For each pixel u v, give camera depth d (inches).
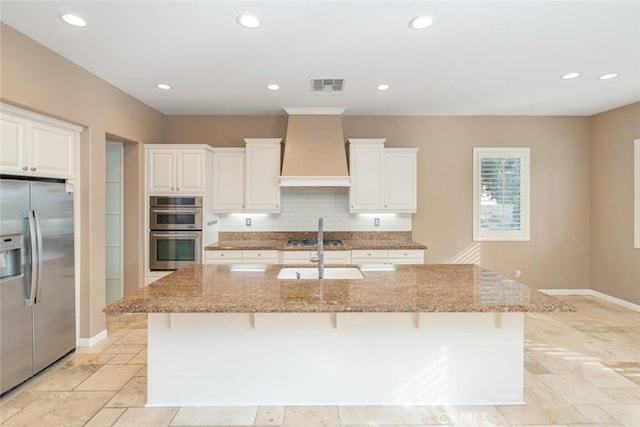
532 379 102.7
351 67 124.2
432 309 70.2
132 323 151.6
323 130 173.9
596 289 189.8
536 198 193.5
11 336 95.5
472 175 192.1
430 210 191.8
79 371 107.9
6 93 93.4
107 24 94.2
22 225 99.4
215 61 118.9
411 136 190.4
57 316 112.4
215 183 178.9
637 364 112.6
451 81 138.6
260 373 89.0
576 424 82.0
